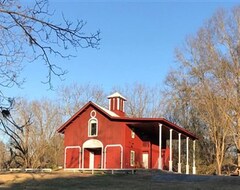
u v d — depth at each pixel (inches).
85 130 1660.9
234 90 2084.2
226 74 2101.4
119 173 1459.2
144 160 1724.9
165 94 2383.1
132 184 1119.0
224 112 2084.2
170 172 1486.2
